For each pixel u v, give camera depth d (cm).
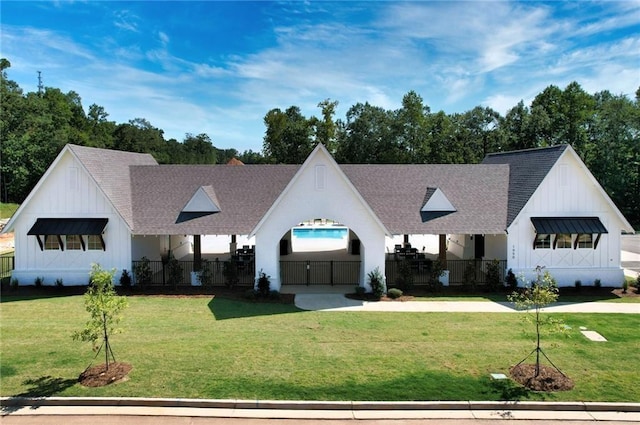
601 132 6378
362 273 2505
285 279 2777
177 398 1241
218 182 2938
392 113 7619
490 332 1834
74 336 1380
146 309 2178
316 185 2434
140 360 1500
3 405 1225
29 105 7888
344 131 8144
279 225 2450
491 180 2944
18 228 2611
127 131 9931
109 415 1182
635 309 2211
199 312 2128
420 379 1370
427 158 7388
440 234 2597
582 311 2170
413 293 2503
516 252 2603
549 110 7462
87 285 2614
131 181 2933
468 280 2558
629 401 1250
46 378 1363
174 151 13200
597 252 2619
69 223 2584
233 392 1277
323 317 2052
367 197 2811
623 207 5734
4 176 7188
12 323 1933
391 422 1163
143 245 2831
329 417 1182
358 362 1498
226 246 4094
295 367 1451
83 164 2561
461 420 1175
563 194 2595
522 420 1177
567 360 1534
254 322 1969
